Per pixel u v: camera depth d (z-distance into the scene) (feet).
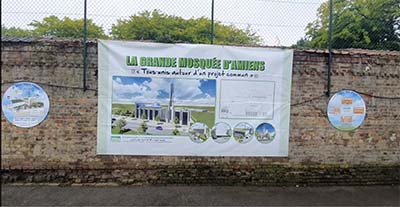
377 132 23.54
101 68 21.62
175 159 22.31
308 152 23.06
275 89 22.63
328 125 23.08
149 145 22.15
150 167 22.20
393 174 23.81
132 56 21.74
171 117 22.16
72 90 21.53
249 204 19.43
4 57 21.12
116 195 20.24
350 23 55.26
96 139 21.83
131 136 22.02
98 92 21.67
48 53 21.30
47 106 21.48
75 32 28.66
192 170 22.40
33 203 18.71
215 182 22.50
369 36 53.26
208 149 22.47
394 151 23.79
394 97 23.57
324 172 23.18
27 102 21.38
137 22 47.44
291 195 21.12
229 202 19.65
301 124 22.91
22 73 21.26
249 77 22.44
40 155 21.57
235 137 22.58
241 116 22.52
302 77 22.75
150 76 21.93
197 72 22.13
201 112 22.30
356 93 23.20
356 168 23.44
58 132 21.61
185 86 22.11
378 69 23.30
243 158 22.71
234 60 22.29
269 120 22.70
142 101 21.97
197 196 20.43
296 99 22.79
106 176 21.93
